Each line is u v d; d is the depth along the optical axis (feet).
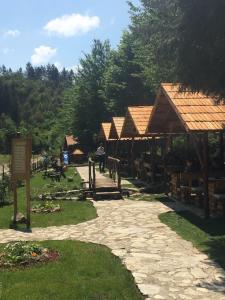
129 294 23.49
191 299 22.50
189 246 33.47
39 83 543.39
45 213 50.39
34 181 95.55
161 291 23.67
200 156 49.65
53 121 326.24
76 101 214.28
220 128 41.42
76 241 35.68
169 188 65.21
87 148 210.38
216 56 28.89
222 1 27.04
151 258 30.22
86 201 60.03
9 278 25.76
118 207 53.78
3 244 35.29
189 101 45.80
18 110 436.35
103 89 199.21
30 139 44.24
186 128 41.81
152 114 61.57
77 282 24.85
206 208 44.73
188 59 29.63
